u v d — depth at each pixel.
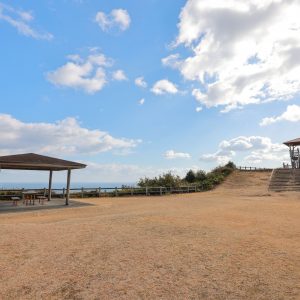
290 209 15.46
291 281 5.44
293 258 6.71
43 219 13.48
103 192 28.61
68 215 14.87
